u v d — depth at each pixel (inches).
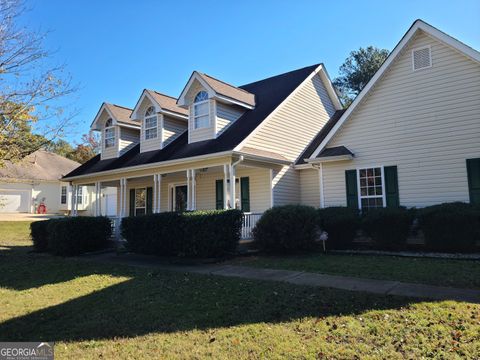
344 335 196.9
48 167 1509.6
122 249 591.2
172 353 190.4
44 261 516.7
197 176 747.4
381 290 273.3
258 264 413.4
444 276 309.6
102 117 856.3
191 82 645.9
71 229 564.1
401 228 456.8
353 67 1702.8
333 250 506.0
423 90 506.9
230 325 224.5
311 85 767.7
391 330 198.5
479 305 229.6
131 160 728.3
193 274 370.0
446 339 184.2
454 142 479.2
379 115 542.0
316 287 291.0
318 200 663.8
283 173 651.5
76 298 310.7
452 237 416.2
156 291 313.1
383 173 531.2
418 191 501.4
